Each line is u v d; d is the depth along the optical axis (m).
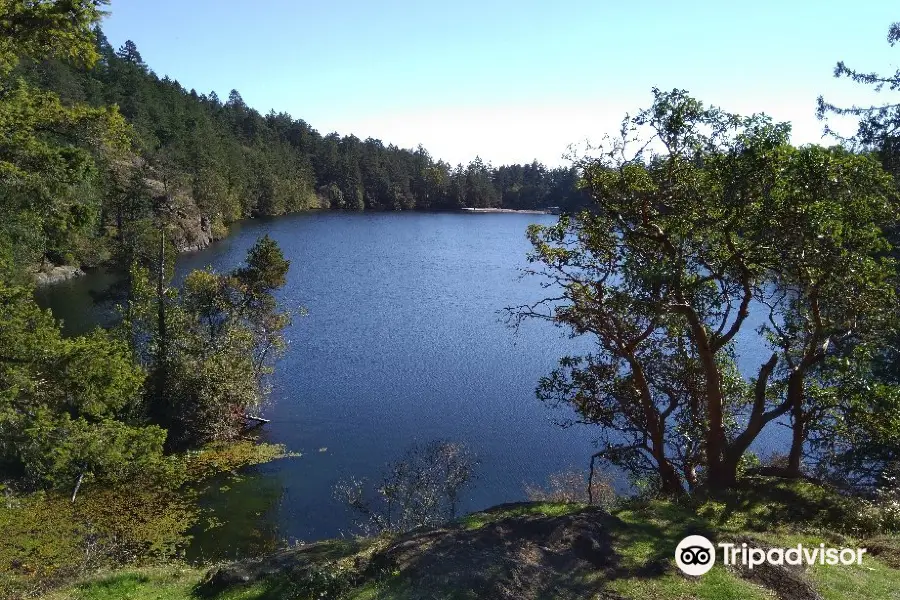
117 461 13.75
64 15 10.10
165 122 86.31
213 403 23.86
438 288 54.56
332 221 112.81
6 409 11.62
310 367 32.84
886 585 6.78
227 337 25.78
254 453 22.95
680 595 6.30
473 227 112.25
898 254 14.10
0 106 11.12
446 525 9.50
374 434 24.83
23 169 11.93
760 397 11.66
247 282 28.31
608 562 7.10
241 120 140.38
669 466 13.09
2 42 10.19
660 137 10.51
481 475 21.33
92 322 36.06
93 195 15.82
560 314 13.16
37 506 17.16
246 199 104.00
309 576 7.91
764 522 9.70
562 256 12.64
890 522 9.52
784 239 9.91
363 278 58.41
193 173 77.00
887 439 11.59
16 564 13.88
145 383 23.27
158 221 31.06
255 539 16.92
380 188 149.50
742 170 9.73
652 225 11.06
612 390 14.22
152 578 10.18
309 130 161.25
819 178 9.40
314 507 18.95
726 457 11.67
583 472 21.17
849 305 10.55
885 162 16.25
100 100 72.06
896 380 12.96
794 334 12.34
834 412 12.52
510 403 28.42
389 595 6.66
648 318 11.48
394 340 38.06
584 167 11.50
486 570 6.79
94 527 16.48
